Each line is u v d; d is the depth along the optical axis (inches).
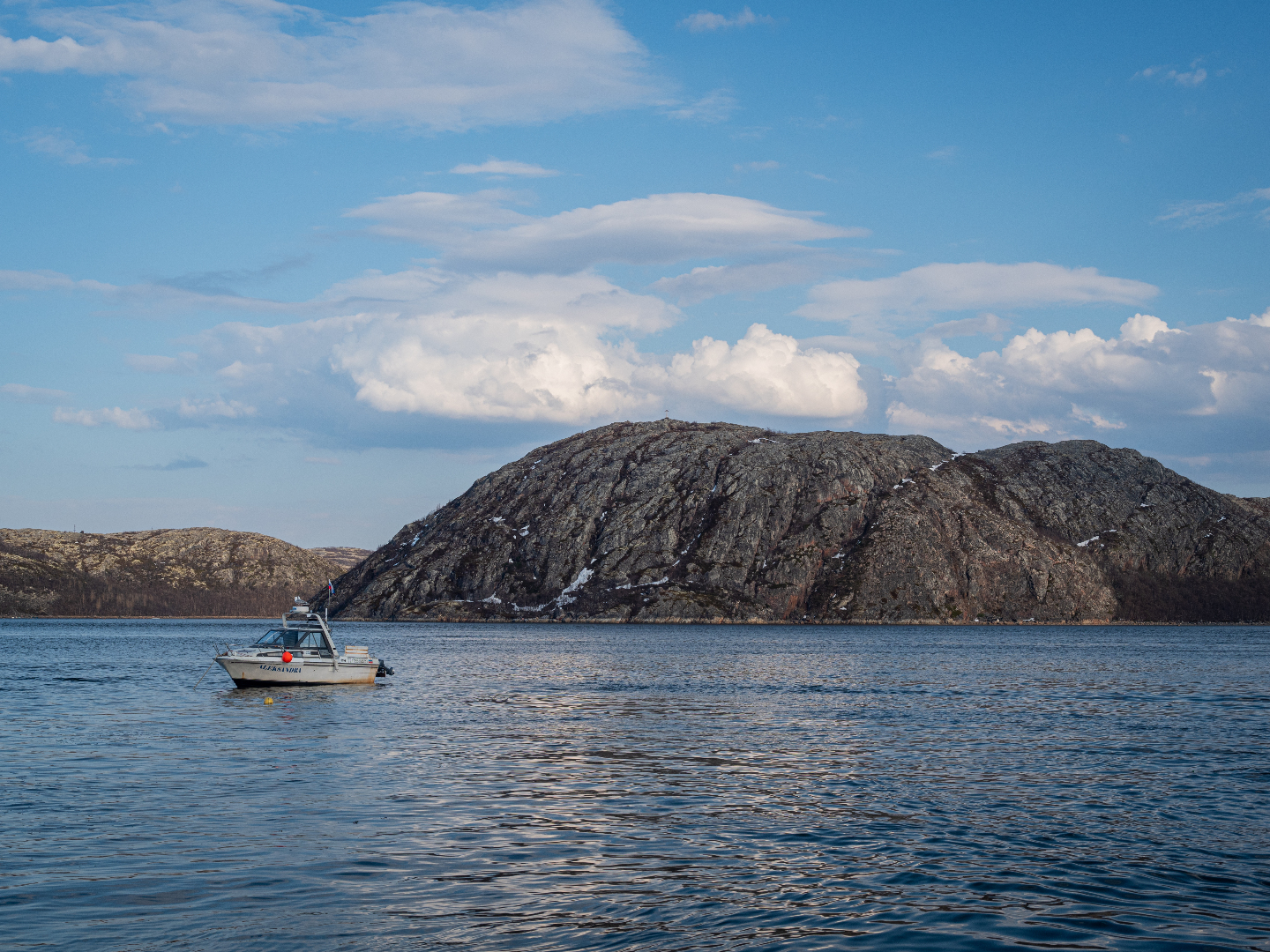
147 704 1964.8
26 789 1066.7
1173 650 5098.4
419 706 2004.2
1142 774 1222.9
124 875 741.9
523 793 1075.9
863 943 613.9
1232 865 794.8
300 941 610.2
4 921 637.9
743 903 693.9
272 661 2308.1
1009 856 820.6
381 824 918.4
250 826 903.1
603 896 705.6
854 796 1074.1
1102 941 616.7
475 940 615.5
